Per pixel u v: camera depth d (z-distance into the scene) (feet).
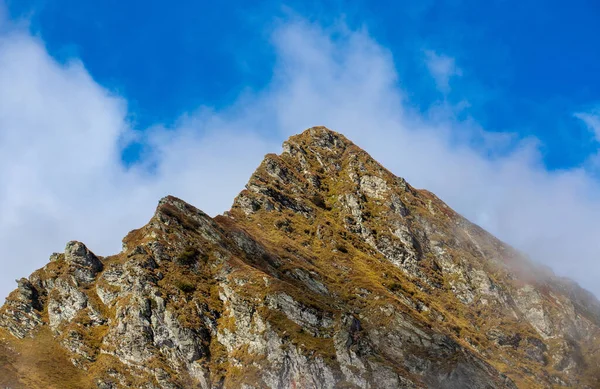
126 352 532.32
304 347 528.63
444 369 545.44
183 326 543.39
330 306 589.73
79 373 526.98
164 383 510.17
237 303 565.94
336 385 511.81
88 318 571.69
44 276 618.85
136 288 564.30
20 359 534.37
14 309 585.63
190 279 587.68
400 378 515.91
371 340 566.77
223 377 526.16
